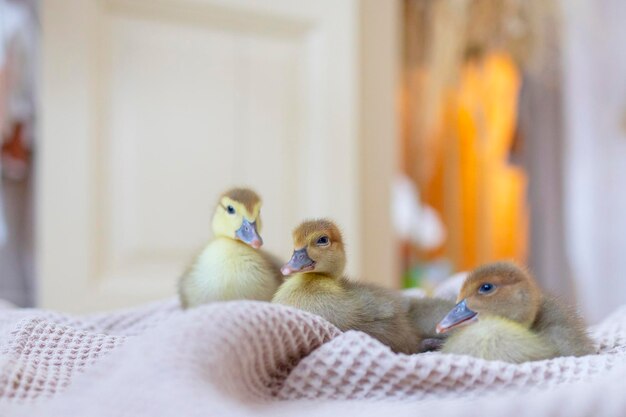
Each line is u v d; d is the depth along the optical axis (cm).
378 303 69
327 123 159
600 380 54
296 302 69
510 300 66
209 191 150
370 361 55
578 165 219
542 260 213
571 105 220
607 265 222
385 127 185
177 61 147
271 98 156
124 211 141
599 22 225
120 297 139
